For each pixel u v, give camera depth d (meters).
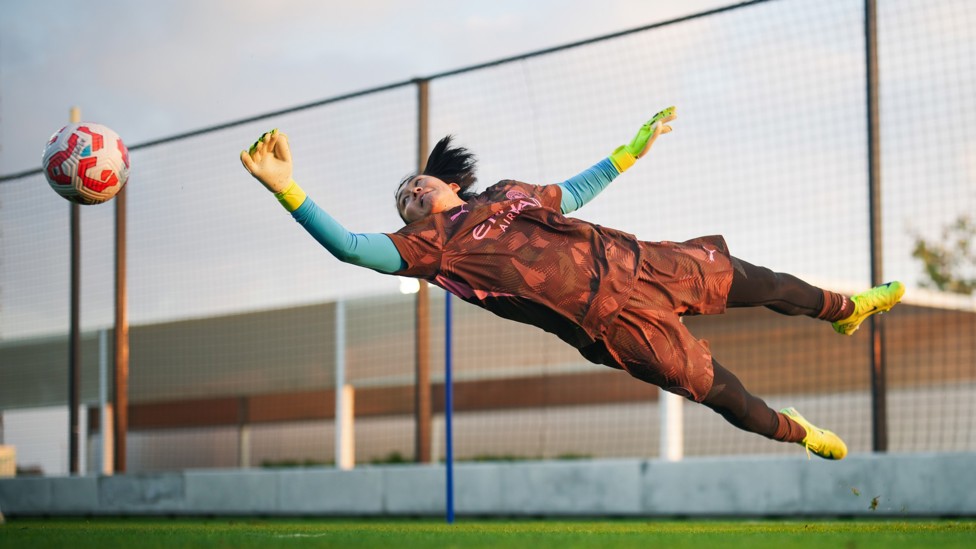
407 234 3.71
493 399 18.59
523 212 3.84
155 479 11.12
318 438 20.75
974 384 13.64
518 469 9.59
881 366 7.84
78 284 11.25
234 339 16.33
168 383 16.42
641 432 16.94
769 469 8.60
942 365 13.92
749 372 14.89
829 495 8.30
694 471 8.94
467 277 3.75
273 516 10.62
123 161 4.58
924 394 13.94
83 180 4.48
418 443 9.84
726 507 8.76
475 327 14.80
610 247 3.84
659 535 3.92
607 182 4.42
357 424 20.69
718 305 3.96
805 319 14.40
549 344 14.33
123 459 11.05
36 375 17.11
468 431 18.73
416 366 9.70
